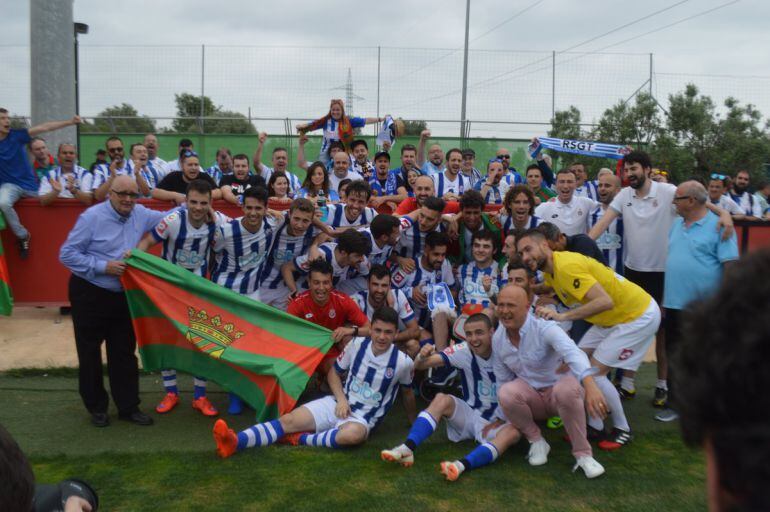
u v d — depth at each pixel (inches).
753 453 30.4
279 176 301.0
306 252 235.6
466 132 517.7
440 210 237.9
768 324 30.8
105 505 150.8
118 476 165.9
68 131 401.7
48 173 329.1
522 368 180.9
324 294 209.8
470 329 188.7
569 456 184.2
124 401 206.4
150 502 152.4
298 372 198.8
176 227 210.2
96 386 202.8
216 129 518.0
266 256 229.6
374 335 193.6
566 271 180.5
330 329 218.4
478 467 174.2
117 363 206.1
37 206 296.4
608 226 253.8
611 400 189.5
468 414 189.9
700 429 33.6
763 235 285.7
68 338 281.0
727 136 567.2
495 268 245.9
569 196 262.8
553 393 172.2
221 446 176.2
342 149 371.2
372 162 442.0
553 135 530.0
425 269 243.9
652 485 164.4
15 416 209.6
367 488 161.0
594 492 160.7
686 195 208.1
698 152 572.1
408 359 196.9
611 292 188.2
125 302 204.2
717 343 32.2
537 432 181.0
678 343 35.7
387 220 231.3
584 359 169.2
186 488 159.8
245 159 324.8
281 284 235.9
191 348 211.8
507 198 247.6
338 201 312.5
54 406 219.5
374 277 219.8
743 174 427.5
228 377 210.2
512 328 177.8
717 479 33.0
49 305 301.1
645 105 557.9
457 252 258.8
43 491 80.2
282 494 157.2
